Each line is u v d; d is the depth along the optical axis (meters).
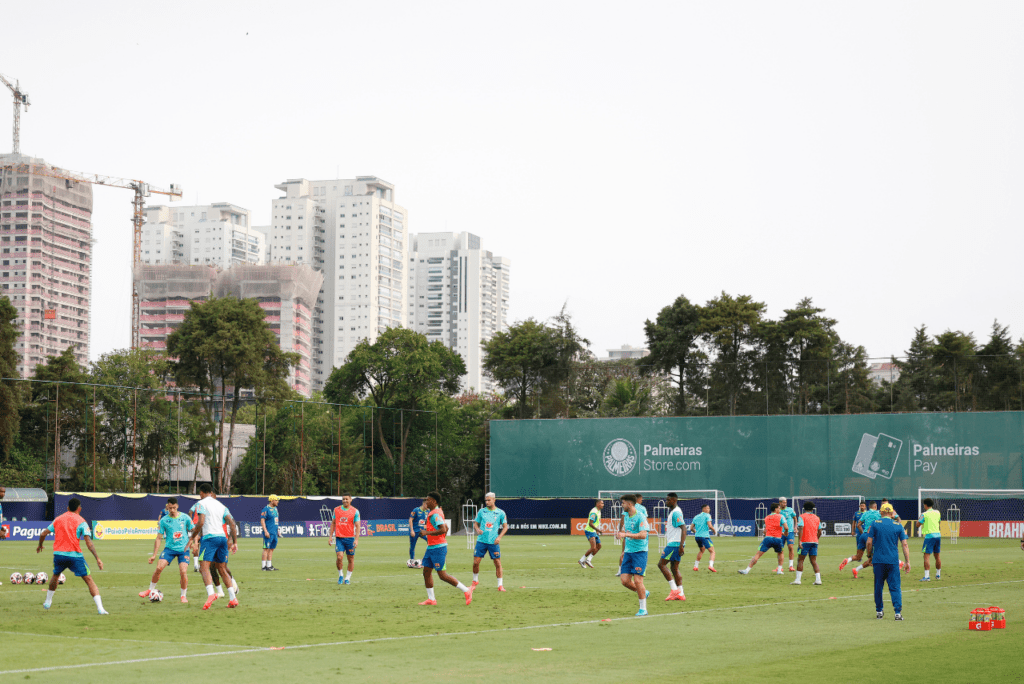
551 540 55.94
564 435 65.69
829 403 62.75
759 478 62.59
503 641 13.73
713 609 17.94
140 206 186.00
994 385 59.97
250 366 78.88
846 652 12.58
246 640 13.76
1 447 62.94
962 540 53.31
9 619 16.22
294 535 59.25
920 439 59.62
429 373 83.62
